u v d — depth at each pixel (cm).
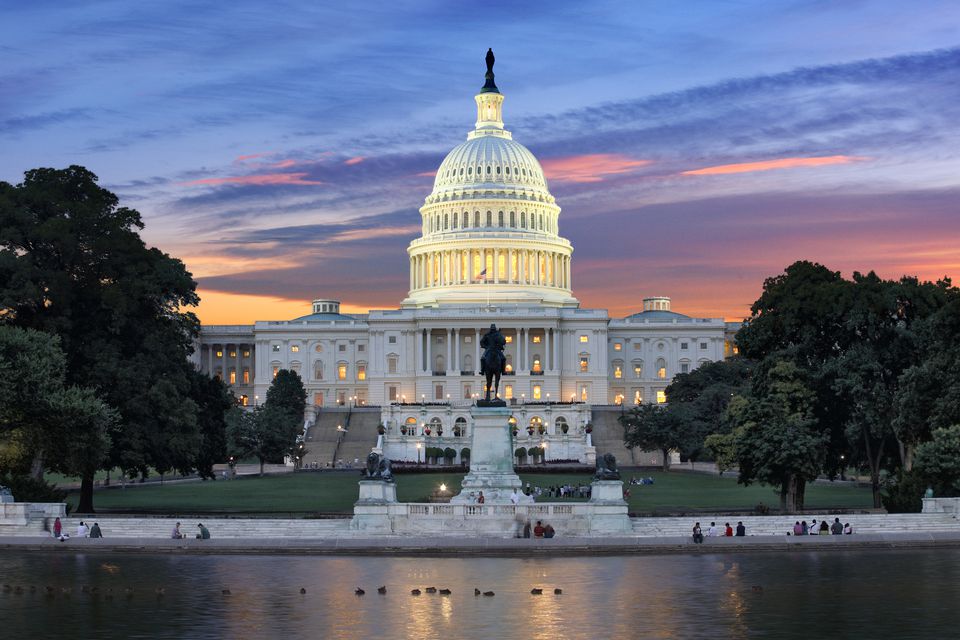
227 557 7338
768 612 5459
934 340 10394
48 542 7694
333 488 14025
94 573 6612
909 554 7344
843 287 11200
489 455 8844
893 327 11125
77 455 9400
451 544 7556
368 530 8038
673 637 4969
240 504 11325
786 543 7606
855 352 10862
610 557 7306
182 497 12444
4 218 10400
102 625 5200
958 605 5612
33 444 9481
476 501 8538
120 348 10631
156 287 10631
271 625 5194
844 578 6372
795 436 10069
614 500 8069
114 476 16450
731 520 8256
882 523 8250
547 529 7875
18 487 9006
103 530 8162
